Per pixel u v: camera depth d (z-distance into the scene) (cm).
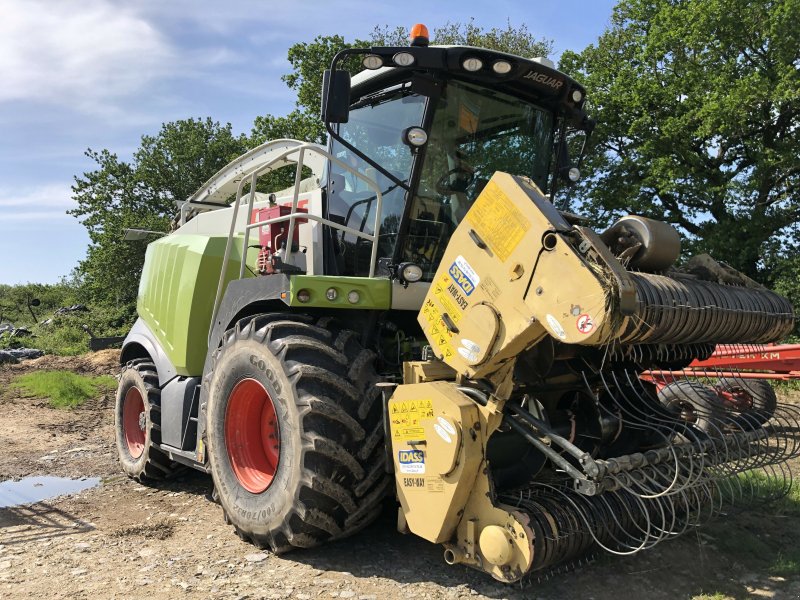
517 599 316
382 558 367
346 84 364
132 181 3241
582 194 1761
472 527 311
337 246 446
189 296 512
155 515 469
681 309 303
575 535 313
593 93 1720
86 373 1596
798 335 1309
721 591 327
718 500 409
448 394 316
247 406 412
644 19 1833
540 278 284
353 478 349
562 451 356
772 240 1555
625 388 379
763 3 1516
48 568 362
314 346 361
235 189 659
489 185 313
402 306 398
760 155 1548
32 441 754
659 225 319
